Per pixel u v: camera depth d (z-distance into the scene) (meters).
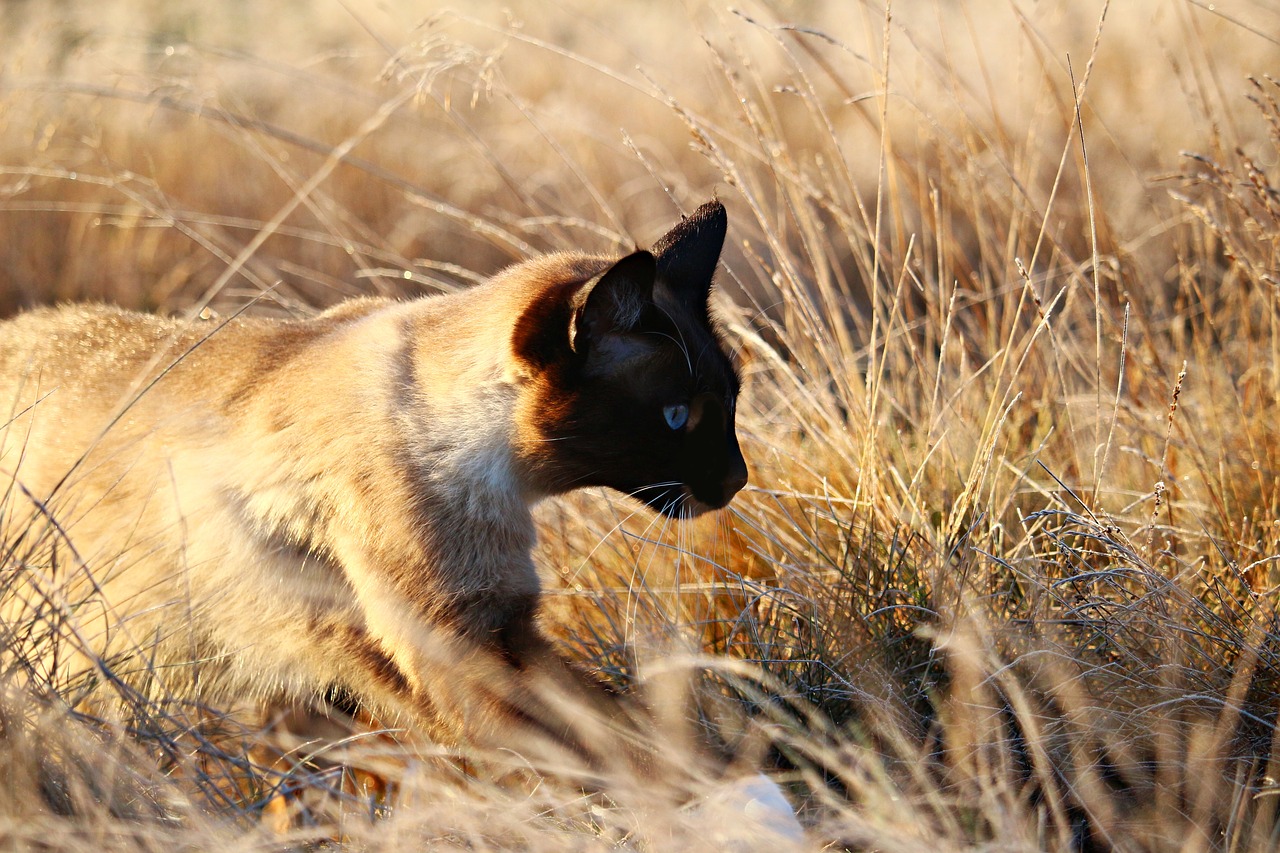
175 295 15.50
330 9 20.45
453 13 11.02
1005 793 6.39
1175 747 6.66
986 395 10.16
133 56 16.47
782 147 10.59
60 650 6.79
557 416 7.23
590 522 9.20
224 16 20.55
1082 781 6.49
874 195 16.17
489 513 7.28
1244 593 7.87
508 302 7.34
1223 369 10.15
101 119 16.02
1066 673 7.01
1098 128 16.72
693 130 9.68
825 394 9.67
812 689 7.50
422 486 7.12
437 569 7.14
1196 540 8.45
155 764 6.30
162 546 7.55
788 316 10.49
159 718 6.65
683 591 8.62
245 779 6.96
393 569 7.14
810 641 7.87
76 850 5.47
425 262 11.53
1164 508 8.80
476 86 10.66
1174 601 7.40
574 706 7.04
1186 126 16.19
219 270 15.62
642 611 8.43
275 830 6.82
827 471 9.61
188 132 16.62
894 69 15.48
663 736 6.98
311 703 8.02
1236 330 11.77
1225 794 6.43
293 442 7.34
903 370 10.72
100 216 15.53
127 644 7.46
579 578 8.95
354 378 7.28
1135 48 17.80
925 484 9.21
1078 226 13.95
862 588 8.14
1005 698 7.07
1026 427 10.30
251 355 7.82
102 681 6.76
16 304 15.45
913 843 5.74
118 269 15.66
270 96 17.95
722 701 7.45
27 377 7.88
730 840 5.91
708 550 8.99
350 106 17.30
